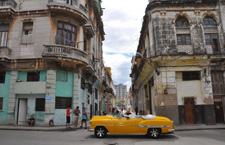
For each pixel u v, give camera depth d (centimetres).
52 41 1488
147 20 1688
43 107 1419
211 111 1397
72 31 1603
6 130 1166
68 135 974
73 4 1658
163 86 1416
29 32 1551
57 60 1414
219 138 866
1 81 1495
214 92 1455
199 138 868
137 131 882
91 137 913
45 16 1537
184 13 1529
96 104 2584
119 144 739
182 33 1513
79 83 1611
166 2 1519
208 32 1532
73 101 1513
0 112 1436
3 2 1531
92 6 2134
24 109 1459
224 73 1467
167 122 890
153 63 1462
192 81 1472
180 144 723
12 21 1558
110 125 891
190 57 1398
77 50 1507
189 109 1441
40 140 794
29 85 1441
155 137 873
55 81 1448
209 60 1438
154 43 1490
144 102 2267
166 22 1509
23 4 1578
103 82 3016
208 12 1542
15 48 1511
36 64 1470
